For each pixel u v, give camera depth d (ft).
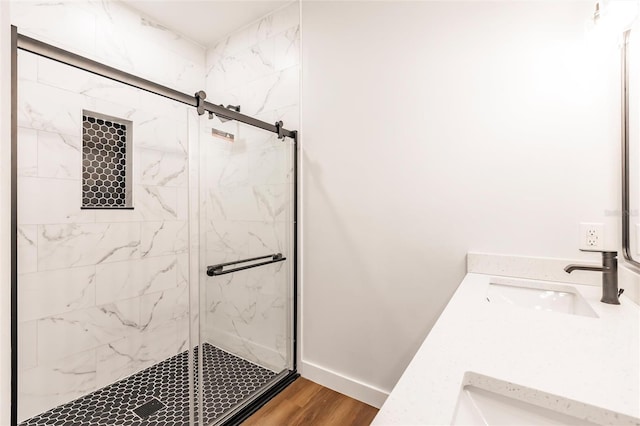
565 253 4.55
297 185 7.23
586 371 2.20
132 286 6.95
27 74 5.41
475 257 5.11
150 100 7.29
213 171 5.57
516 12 4.85
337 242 6.66
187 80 8.43
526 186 4.81
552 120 4.62
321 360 6.91
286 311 7.05
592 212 4.37
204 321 5.45
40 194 5.57
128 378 6.84
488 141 5.08
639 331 2.84
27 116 5.41
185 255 7.99
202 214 5.40
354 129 6.41
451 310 3.40
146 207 7.18
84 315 6.18
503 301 4.45
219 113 5.61
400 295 5.92
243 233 6.12
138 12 7.30
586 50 4.38
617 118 4.19
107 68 4.22
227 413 5.63
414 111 5.74
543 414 2.02
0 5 1.14
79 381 6.12
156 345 7.41
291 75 7.27
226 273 5.79
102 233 6.43
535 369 2.23
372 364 6.24
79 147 6.06
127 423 5.48
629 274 3.83
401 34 5.86
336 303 6.68
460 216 5.33
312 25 6.96
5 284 1.13
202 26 8.04
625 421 1.78
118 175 6.81
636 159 3.77
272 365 6.76
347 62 6.48
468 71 5.24
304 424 5.55
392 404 1.84
